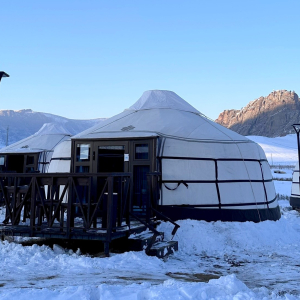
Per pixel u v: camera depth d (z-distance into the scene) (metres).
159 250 7.16
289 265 7.05
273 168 62.19
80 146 10.17
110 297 3.89
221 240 8.72
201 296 4.04
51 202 7.05
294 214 15.76
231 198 9.80
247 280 5.85
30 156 18.20
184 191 9.47
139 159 9.57
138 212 9.28
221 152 10.05
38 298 3.78
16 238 7.83
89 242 7.47
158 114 11.17
